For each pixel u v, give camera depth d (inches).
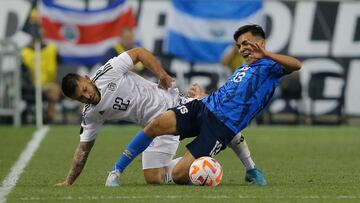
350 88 2512.3
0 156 1624.0
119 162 1131.3
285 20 2511.1
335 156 1667.1
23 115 2549.2
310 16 2508.6
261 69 1143.0
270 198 992.2
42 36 2495.1
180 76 2502.5
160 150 1185.4
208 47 2502.5
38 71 2365.9
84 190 1068.5
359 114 2514.8
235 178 1274.6
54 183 1203.9
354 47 2512.3
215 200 973.2
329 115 2517.2
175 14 2503.7
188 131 1151.0
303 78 2503.7
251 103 1141.1
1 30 2502.5
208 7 2502.5
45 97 2491.4
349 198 999.0
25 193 1047.0
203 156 1134.4
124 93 1158.3
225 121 1136.8
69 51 2519.7
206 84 2502.5
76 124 2506.2
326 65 2508.6
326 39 2511.1
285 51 2508.6
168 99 1197.1
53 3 2506.2
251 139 2070.6
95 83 1143.0
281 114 2514.8
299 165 1487.5
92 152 1722.4
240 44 1142.3
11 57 2450.8
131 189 1079.0
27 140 1980.8
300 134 2222.0
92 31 2519.7
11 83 2456.9
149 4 2511.1
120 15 2514.8
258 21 2497.5
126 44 2316.7
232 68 2379.4
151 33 2506.2
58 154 1668.3
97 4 2514.8
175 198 989.2
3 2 2500.0
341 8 2512.3
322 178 1267.2
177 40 2500.0
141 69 2346.2
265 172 1365.7
